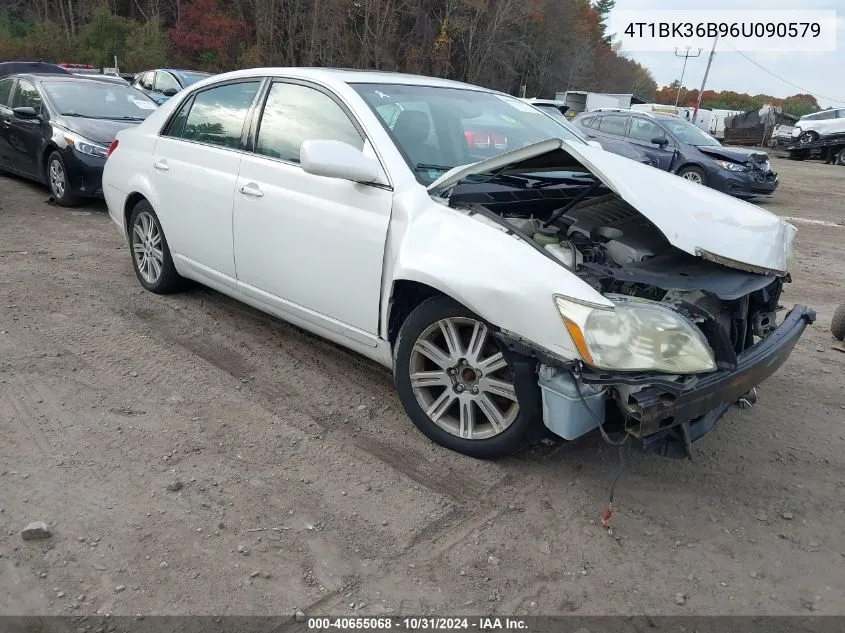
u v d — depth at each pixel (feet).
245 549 8.53
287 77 13.23
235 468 10.19
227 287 14.51
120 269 19.35
